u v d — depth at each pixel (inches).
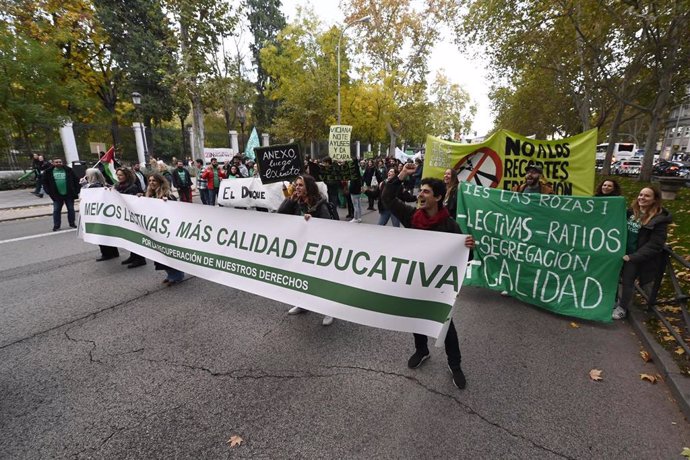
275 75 1180.5
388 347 125.6
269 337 132.0
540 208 159.8
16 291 175.5
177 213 163.2
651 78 613.0
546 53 595.2
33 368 111.3
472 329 140.7
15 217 367.9
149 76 975.0
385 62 967.6
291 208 148.1
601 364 116.0
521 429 87.1
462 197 181.2
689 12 398.6
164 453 79.7
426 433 85.7
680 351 115.2
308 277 124.5
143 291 176.4
